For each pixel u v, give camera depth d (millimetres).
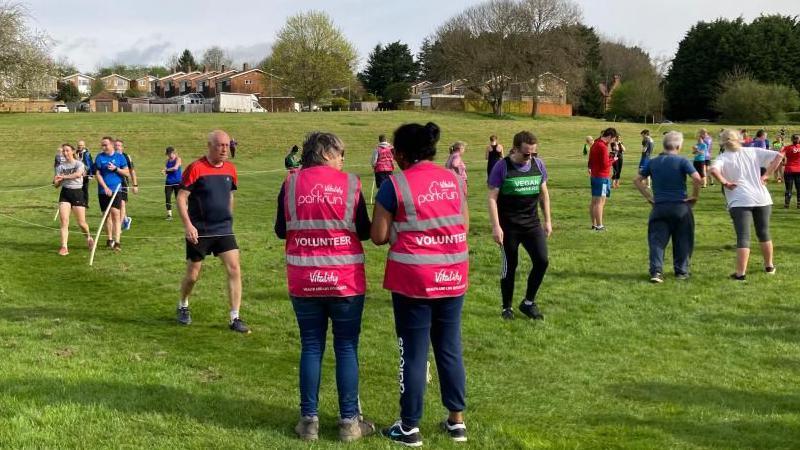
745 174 9414
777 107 66000
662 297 8664
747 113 66375
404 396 4453
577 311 8125
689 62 80125
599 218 13648
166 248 12766
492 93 72500
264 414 4977
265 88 100000
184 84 122500
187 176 7293
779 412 5219
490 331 7398
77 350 6465
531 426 4930
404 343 4457
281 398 5355
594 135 52719
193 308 8359
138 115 60438
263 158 39719
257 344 7004
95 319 7816
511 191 7543
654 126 60438
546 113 82125
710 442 4648
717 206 17000
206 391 5395
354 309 4555
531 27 70125
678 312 8023
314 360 4555
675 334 7301
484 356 6645
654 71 91812
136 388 5312
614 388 5781
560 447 4512
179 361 6297
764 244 9656
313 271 4480
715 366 6340
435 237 4383
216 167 7406
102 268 10875
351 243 4539
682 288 9062
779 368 6277
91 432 4402
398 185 4371
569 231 13508
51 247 12844
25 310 8148
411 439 4461
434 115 65812
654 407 5344
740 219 9406
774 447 4574
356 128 51656
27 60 59969
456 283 4434
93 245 11633
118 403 4922
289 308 8359
